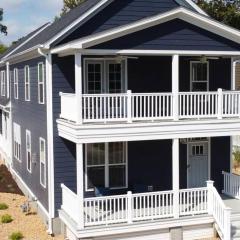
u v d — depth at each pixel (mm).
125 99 17125
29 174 21922
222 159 19750
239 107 16938
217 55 17312
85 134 14992
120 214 15930
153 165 18562
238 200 18328
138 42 15969
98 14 17312
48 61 17016
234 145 32094
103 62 17922
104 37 15344
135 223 15227
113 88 18141
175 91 16172
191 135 16219
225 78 19781
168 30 16281
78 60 15016
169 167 18797
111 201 16250
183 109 16562
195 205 16359
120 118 15625
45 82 17719
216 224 15992
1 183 25953
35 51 18188
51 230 16906
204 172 19531
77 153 14992
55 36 16641
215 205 16047
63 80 17203
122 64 18141
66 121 16031
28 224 18141
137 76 18328
